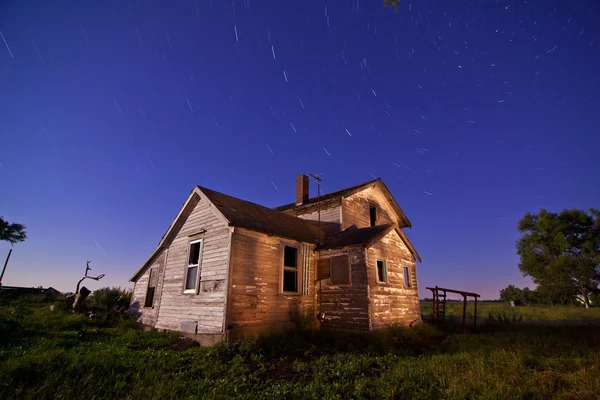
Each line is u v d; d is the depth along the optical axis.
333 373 7.05
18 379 5.58
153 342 10.34
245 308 10.92
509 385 5.70
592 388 5.45
